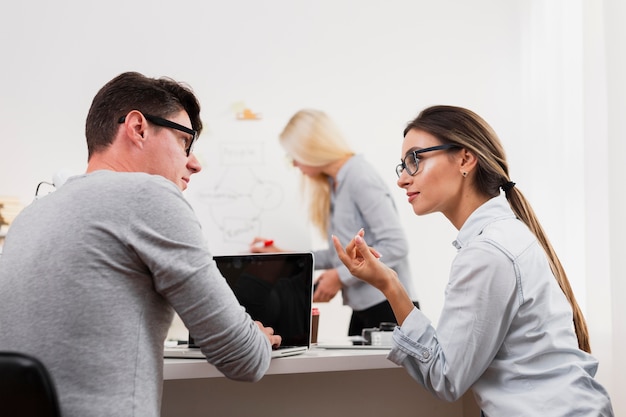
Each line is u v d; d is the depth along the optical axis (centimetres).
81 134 366
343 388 162
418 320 123
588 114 246
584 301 274
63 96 365
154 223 102
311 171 372
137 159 117
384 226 339
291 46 380
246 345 109
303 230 371
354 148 378
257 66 377
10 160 360
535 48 359
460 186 131
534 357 116
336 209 355
